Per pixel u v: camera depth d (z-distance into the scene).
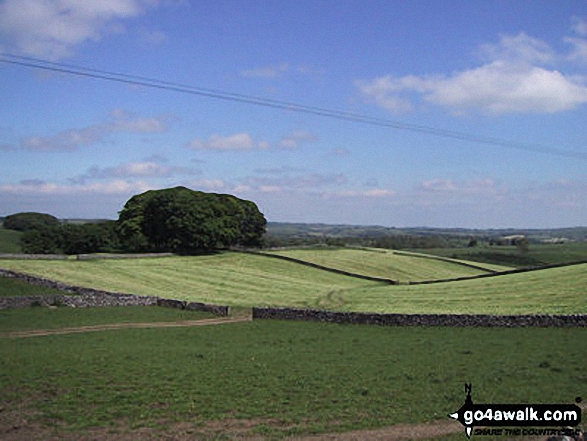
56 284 64.12
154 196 138.12
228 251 133.50
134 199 144.88
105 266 97.38
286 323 51.12
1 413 22.34
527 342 38.34
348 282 101.25
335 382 27.39
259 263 118.06
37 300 55.91
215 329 47.66
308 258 129.62
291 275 105.94
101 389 25.56
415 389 26.11
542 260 145.88
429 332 44.38
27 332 44.47
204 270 104.25
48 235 149.25
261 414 22.48
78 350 35.12
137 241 138.12
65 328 46.81
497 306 59.66
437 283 87.12
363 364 31.78
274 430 20.69
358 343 39.81
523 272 88.06
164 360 32.28
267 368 30.53
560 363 31.11
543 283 73.62
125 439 19.84
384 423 21.45
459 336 42.03
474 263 136.62
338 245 161.75
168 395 24.83
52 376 27.55
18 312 52.78
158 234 138.25
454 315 46.91
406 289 81.56
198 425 21.28
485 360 32.47
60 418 21.86
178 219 131.00
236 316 56.12
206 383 26.95
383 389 26.09
